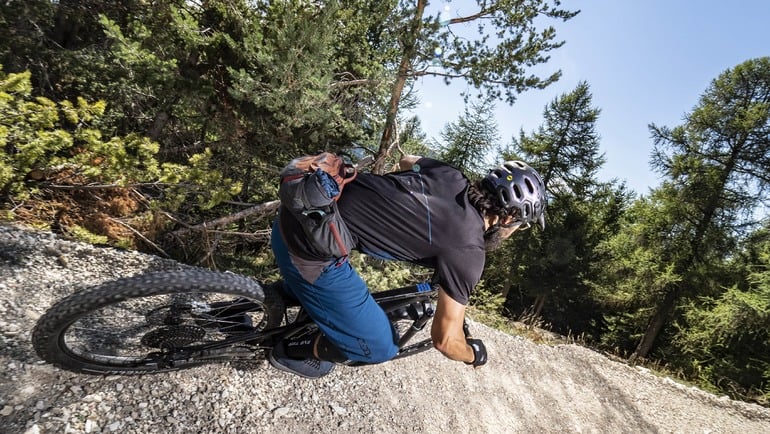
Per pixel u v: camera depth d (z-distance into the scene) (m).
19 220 4.89
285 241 1.98
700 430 7.03
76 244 3.89
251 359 3.00
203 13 7.90
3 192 4.92
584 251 20.83
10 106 4.76
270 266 8.68
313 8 8.01
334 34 7.61
